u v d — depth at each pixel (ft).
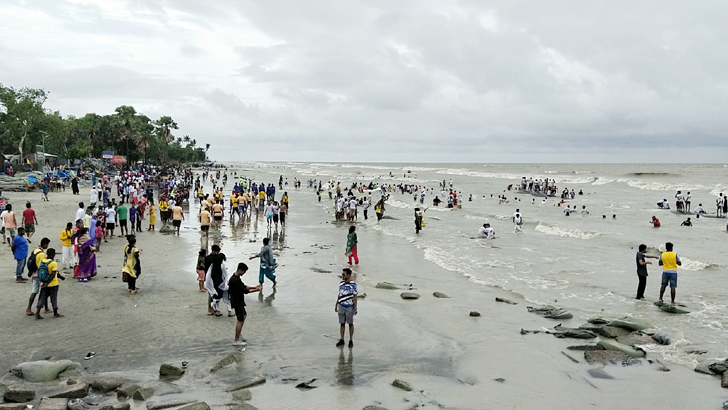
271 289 52.85
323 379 29.96
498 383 30.17
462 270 65.46
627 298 51.24
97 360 31.71
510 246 84.89
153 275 56.39
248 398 26.55
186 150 537.24
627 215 135.85
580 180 302.25
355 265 68.18
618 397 28.27
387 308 46.68
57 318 39.68
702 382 30.32
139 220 90.68
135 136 334.85
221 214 101.40
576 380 30.78
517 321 43.47
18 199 119.96
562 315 44.21
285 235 95.30
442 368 32.60
